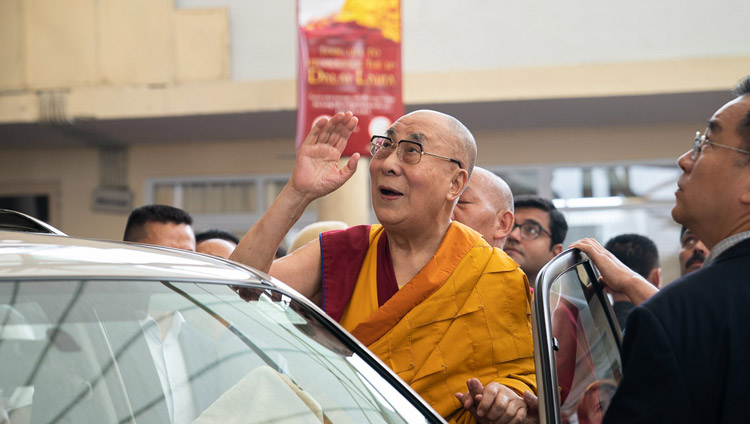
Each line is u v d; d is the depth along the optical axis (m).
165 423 1.38
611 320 2.35
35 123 8.12
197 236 4.30
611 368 2.24
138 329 1.43
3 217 1.83
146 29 8.06
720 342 1.41
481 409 1.94
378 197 2.22
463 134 2.26
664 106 7.89
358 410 1.58
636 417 1.41
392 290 2.24
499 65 7.88
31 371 1.29
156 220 3.22
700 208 1.63
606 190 8.66
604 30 7.77
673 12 7.68
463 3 7.92
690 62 7.44
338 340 1.73
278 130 8.77
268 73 8.08
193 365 1.47
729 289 1.45
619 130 8.62
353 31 5.05
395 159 2.20
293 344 1.63
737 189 1.58
